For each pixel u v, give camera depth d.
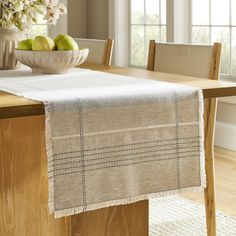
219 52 2.72
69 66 2.56
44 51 2.46
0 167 2.20
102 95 1.95
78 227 2.32
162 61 3.05
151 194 2.07
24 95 1.95
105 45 3.36
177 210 3.41
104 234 2.36
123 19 5.68
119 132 1.98
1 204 2.22
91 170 1.95
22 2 2.64
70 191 1.93
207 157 2.69
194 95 2.09
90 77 2.44
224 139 4.69
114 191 2.00
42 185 2.29
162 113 2.04
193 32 4.98
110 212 2.36
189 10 4.99
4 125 2.19
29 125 2.24
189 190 2.13
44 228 2.31
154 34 5.38
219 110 4.74
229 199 3.57
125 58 5.72
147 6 5.43
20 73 2.59
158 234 3.05
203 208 3.44
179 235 3.04
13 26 2.71
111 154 1.97
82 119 1.90
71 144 1.90
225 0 4.62
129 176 2.02
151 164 2.05
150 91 2.04
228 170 4.14
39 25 5.80
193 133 2.11
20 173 2.24
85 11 6.01
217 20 4.72
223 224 3.16
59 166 1.90
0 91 2.05
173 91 2.06
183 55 2.92
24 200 2.26
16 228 2.26
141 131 2.02
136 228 2.42
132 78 2.41
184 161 2.11
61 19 5.84
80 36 6.02
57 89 2.08
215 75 2.72
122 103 1.96
